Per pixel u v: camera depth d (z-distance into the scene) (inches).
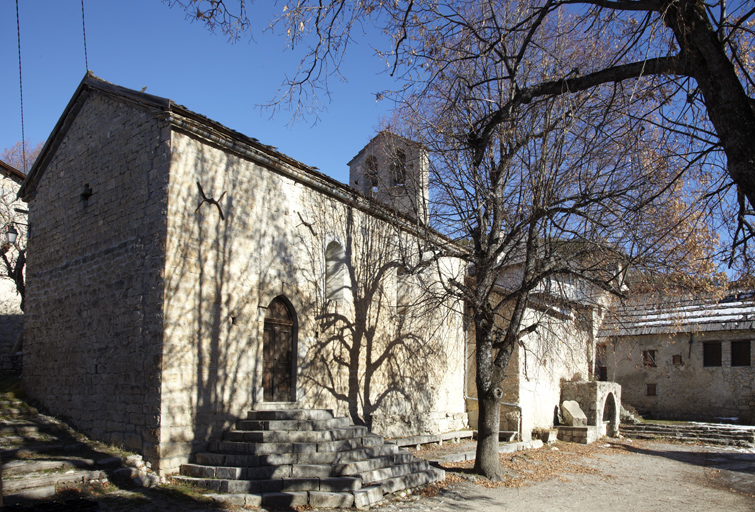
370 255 645.3
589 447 801.6
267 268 502.6
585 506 445.4
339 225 602.2
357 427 494.6
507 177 529.7
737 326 1043.9
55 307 527.5
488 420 520.7
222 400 447.2
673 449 840.9
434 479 481.1
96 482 365.4
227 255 465.7
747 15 217.9
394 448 498.3
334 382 569.3
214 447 429.7
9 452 394.0
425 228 556.7
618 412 988.6
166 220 422.0
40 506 320.8
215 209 460.4
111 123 493.4
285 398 517.3
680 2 217.3
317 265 563.5
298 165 535.5
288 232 530.9
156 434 399.5
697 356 1102.4
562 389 943.0
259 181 505.0
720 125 208.8
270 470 391.2
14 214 790.5
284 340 523.2
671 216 370.0
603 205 412.8
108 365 451.5
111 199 479.2
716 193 265.9
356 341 606.9
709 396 1077.1
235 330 464.4
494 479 506.6
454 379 773.3
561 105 433.7
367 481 422.0
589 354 1043.3
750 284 301.7
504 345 524.7
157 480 386.0
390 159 615.8
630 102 276.8
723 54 212.2
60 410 499.8
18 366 719.1
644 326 1158.3
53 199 554.6
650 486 551.5
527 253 502.9
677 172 337.4
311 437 444.1
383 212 634.8
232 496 359.3
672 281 449.4
